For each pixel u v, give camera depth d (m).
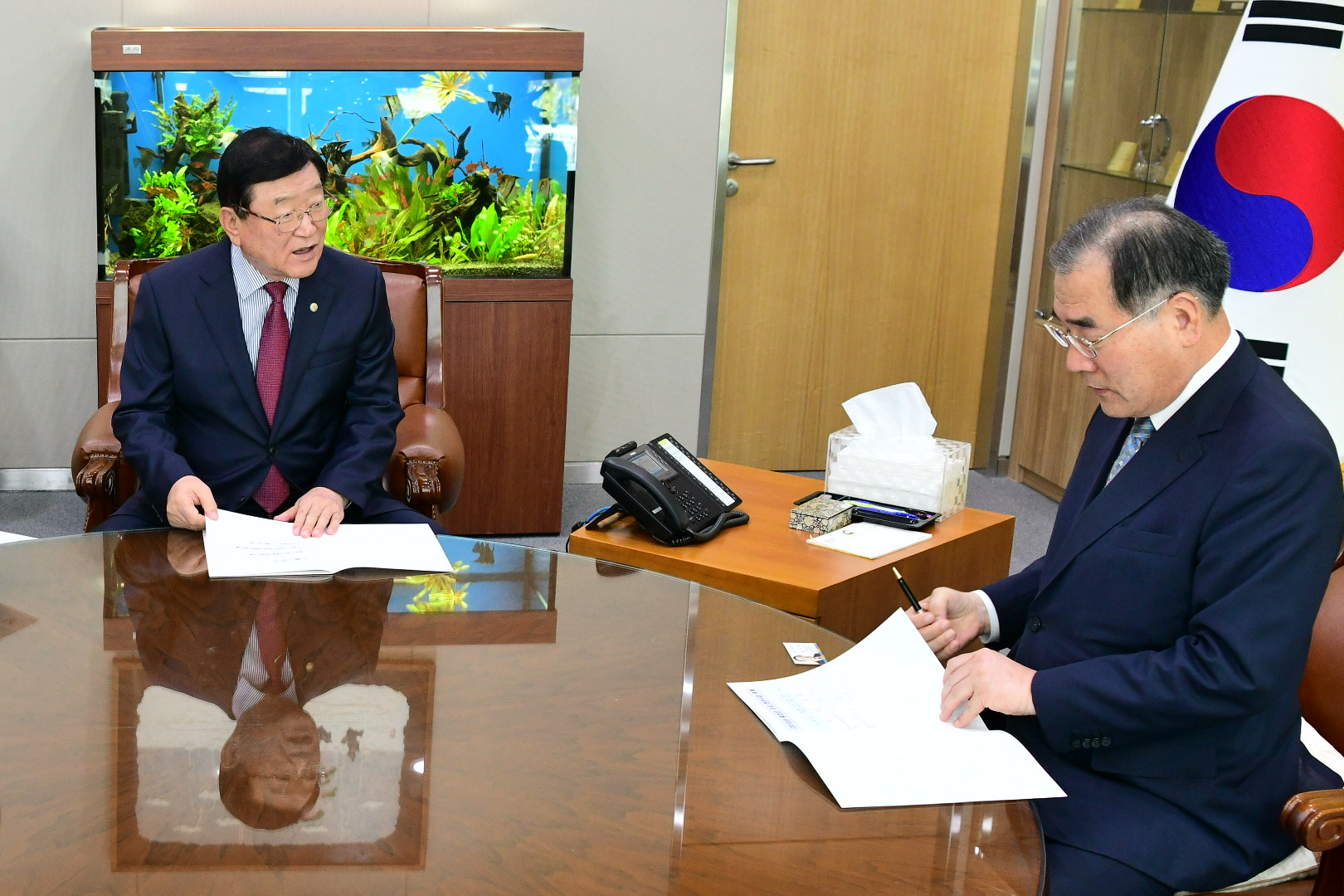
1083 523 1.93
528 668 1.79
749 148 5.04
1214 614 1.73
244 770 1.47
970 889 1.33
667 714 1.68
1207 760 1.79
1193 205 3.66
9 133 4.37
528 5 4.61
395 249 4.19
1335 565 2.13
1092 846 1.75
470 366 4.30
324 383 2.84
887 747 1.63
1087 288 1.78
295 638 1.86
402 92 4.02
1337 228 3.48
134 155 4.00
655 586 2.16
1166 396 1.84
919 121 5.18
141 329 2.79
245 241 2.65
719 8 4.75
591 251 4.89
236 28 4.12
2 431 4.64
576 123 4.13
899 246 5.32
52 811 1.36
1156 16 4.57
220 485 2.81
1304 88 3.44
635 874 1.30
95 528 3.02
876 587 2.52
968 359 5.55
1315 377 3.56
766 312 5.25
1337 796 1.62
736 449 5.39
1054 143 5.15
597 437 5.11
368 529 2.34
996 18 5.13
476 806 1.41
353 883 1.26
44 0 4.29
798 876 1.32
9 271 4.49
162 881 1.25
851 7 4.98
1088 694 1.76
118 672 1.72
